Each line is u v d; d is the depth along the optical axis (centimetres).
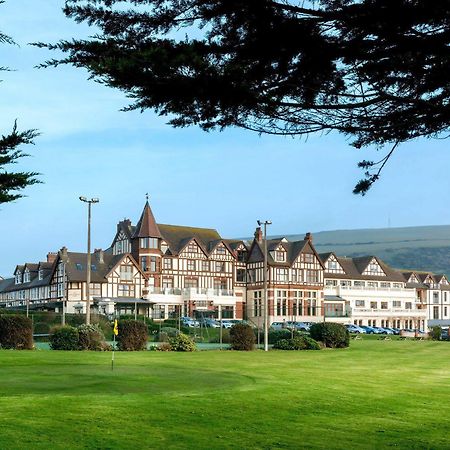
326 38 942
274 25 893
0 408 1886
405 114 1038
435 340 8175
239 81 890
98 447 1488
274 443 1617
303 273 11450
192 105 930
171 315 10494
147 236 10662
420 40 922
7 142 1169
